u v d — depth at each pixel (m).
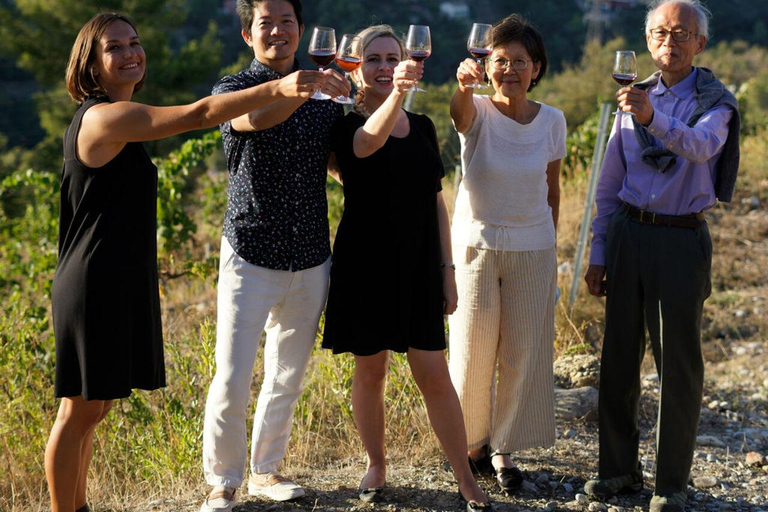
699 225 3.20
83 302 2.69
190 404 4.23
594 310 6.13
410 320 3.12
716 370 5.55
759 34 47.22
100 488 3.70
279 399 3.28
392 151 3.02
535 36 3.22
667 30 3.12
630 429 3.43
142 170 2.77
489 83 3.33
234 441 3.12
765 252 8.06
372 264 3.07
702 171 3.16
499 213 3.32
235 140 2.97
